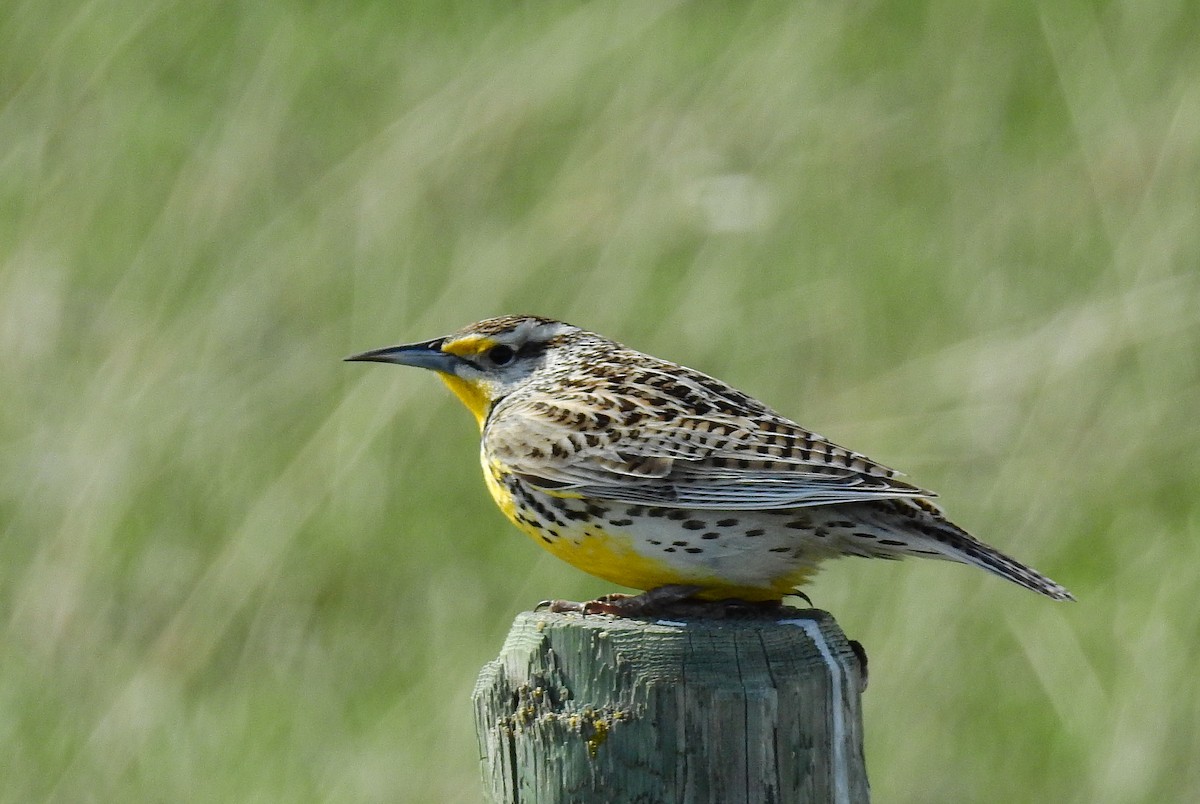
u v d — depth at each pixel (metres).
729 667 5.05
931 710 9.13
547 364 7.08
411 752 8.94
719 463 5.99
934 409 10.37
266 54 12.59
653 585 6.18
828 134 11.88
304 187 11.69
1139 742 8.93
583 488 6.08
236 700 9.39
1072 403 10.28
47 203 11.46
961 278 11.09
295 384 10.62
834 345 10.73
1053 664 9.13
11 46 12.60
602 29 12.15
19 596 9.80
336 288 10.97
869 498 5.70
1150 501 9.99
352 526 9.92
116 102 12.34
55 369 10.69
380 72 12.73
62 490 10.15
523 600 9.67
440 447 10.23
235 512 10.10
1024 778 8.95
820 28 12.44
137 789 9.05
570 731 5.08
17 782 9.16
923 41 13.21
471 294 10.70
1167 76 12.38
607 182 11.24
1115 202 11.35
